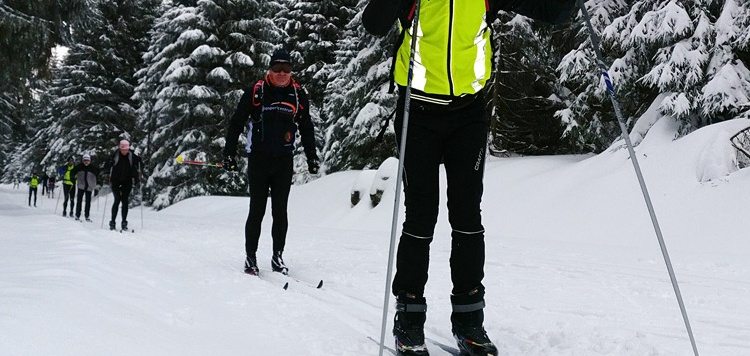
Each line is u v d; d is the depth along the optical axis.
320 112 26.91
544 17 2.63
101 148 31.84
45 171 34.09
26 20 12.48
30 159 41.72
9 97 20.91
